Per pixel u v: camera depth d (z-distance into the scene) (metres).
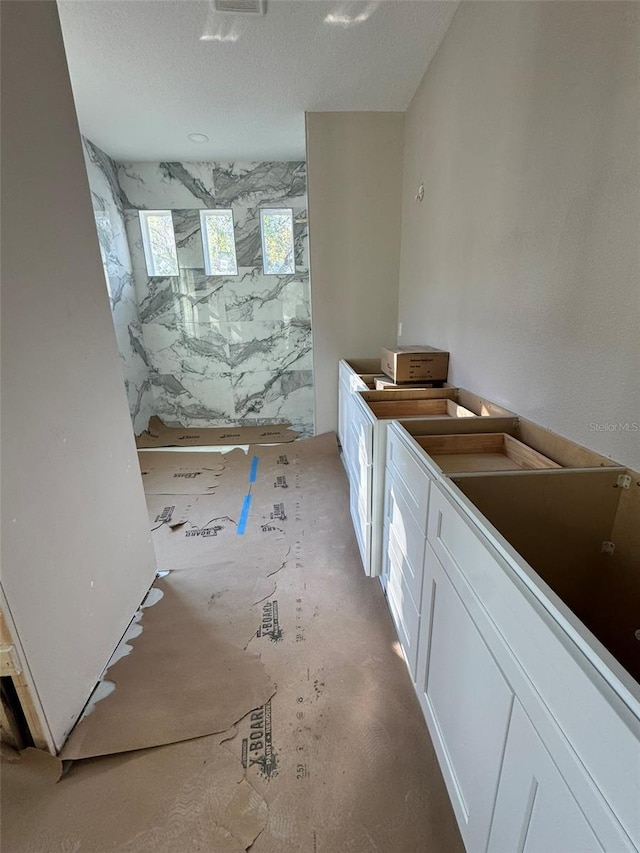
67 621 1.22
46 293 1.16
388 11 1.95
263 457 3.62
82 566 1.31
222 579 1.97
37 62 1.13
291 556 2.17
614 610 1.06
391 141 3.11
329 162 3.13
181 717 1.28
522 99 1.39
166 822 1.03
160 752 1.19
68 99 1.27
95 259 1.42
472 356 1.93
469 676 0.88
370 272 3.43
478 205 1.79
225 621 1.69
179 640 1.58
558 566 1.10
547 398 1.34
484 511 1.06
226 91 2.65
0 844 0.98
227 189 4.07
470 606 0.87
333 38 2.13
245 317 4.49
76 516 1.28
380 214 3.29
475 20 1.75
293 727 1.26
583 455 1.16
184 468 3.46
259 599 1.83
